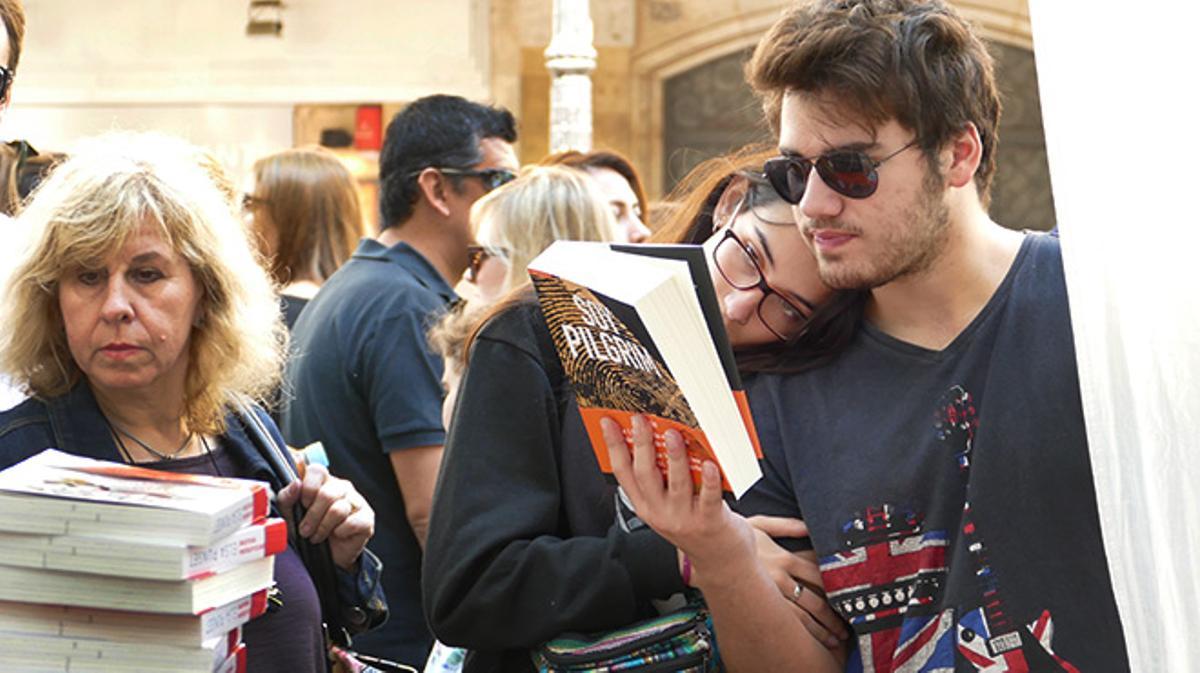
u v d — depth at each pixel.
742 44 12.47
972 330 2.21
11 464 2.33
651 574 2.29
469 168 4.11
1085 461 2.12
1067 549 2.12
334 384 3.79
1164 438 1.90
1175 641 1.89
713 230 2.49
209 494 2.15
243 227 2.71
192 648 2.12
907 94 2.05
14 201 3.50
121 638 2.12
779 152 2.21
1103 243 1.92
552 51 6.51
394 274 3.93
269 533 2.23
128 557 2.06
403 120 4.16
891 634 2.20
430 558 2.39
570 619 2.30
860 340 2.30
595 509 2.38
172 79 11.84
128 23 11.86
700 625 2.32
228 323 2.47
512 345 2.41
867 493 2.21
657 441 2.04
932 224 2.12
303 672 2.50
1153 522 1.90
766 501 2.32
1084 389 1.94
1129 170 1.91
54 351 2.39
